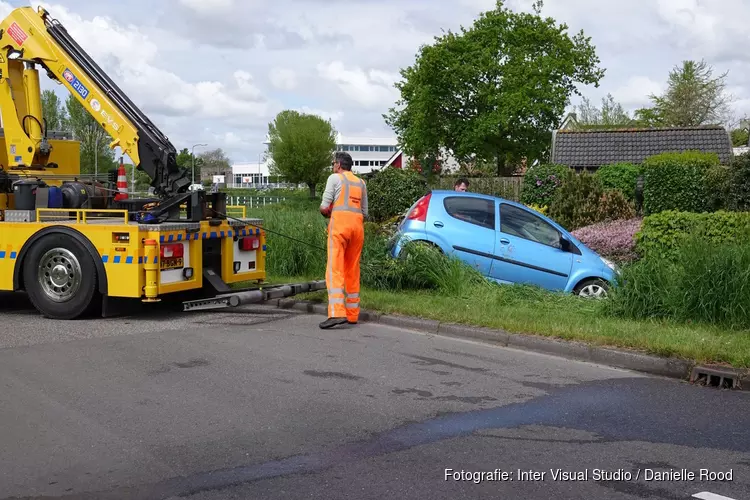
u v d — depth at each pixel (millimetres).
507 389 6371
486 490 4293
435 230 10820
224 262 10031
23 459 4695
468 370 6977
